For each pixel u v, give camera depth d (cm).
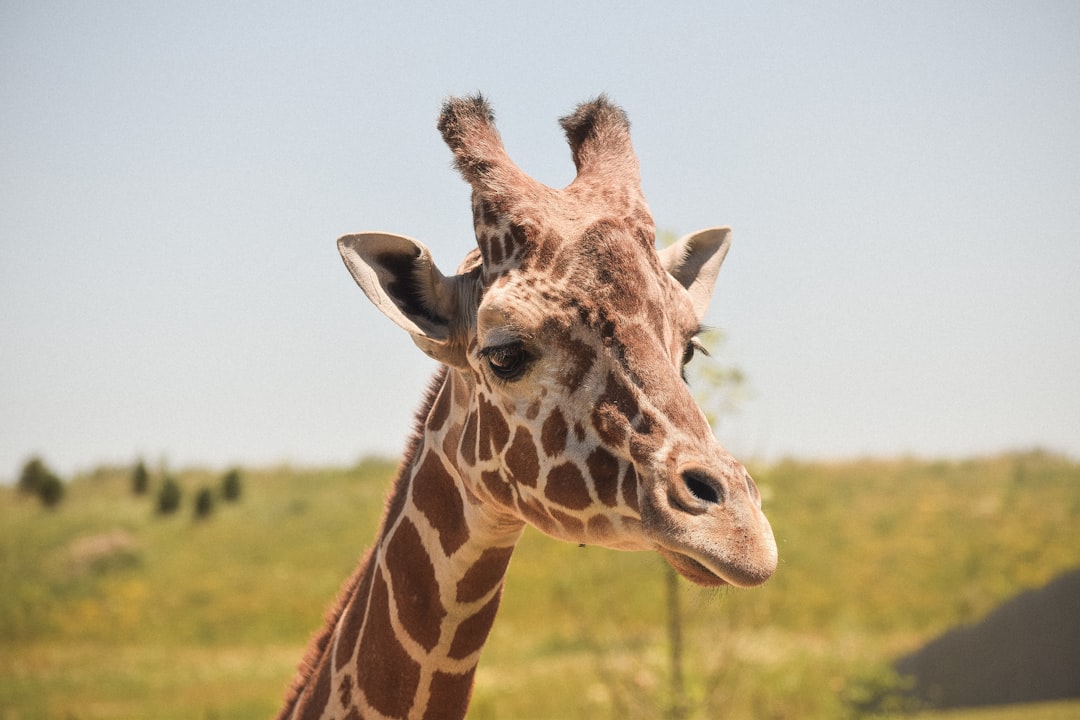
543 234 509
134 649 4309
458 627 555
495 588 559
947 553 4797
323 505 6769
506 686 2788
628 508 469
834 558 4741
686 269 641
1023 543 4872
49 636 4541
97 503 7344
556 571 4203
